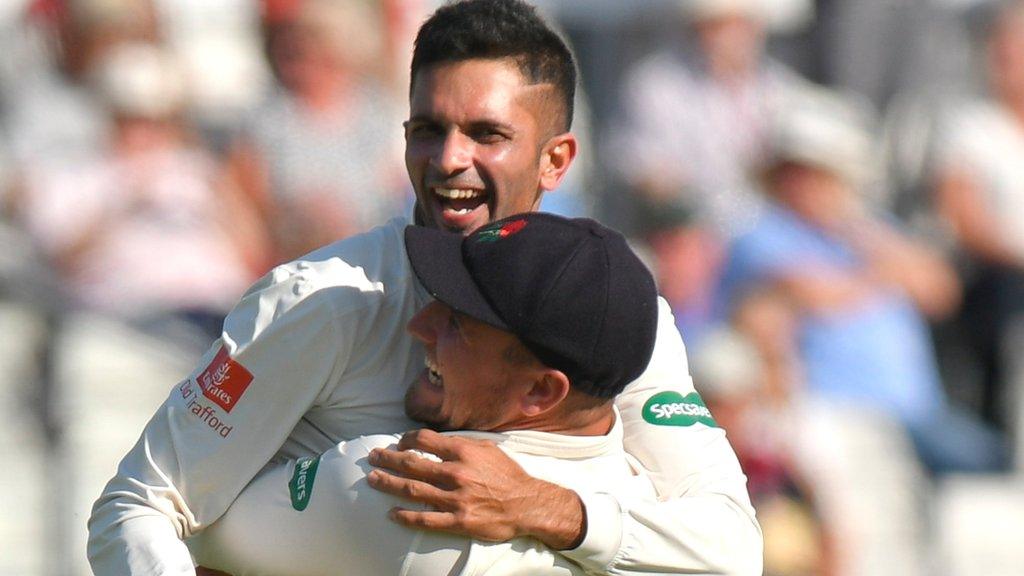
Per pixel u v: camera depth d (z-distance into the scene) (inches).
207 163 1030.4
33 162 1003.9
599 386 436.1
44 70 1042.1
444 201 455.8
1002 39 1215.6
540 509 430.3
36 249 988.6
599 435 447.8
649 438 471.5
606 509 437.1
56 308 983.6
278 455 451.2
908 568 1071.6
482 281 428.5
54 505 998.4
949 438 1098.7
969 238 1162.0
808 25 1327.5
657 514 445.1
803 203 1093.8
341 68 1021.8
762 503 908.0
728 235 1083.3
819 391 1064.2
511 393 434.6
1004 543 1147.9
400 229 460.1
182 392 444.5
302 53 1008.9
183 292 986.7
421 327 436.1
